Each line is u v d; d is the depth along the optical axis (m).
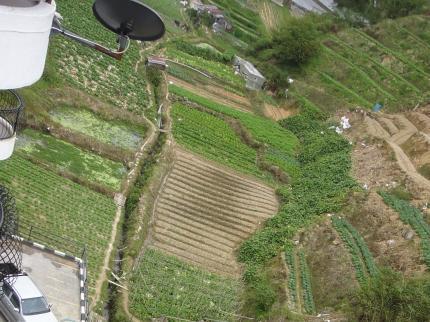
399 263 37.91
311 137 58.66
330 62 70.94
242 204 45.34
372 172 49.84
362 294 33.38
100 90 49.97
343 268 37.50
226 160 49.97
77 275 27.17
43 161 38.47
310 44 69.19
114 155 43.00
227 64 68.06
